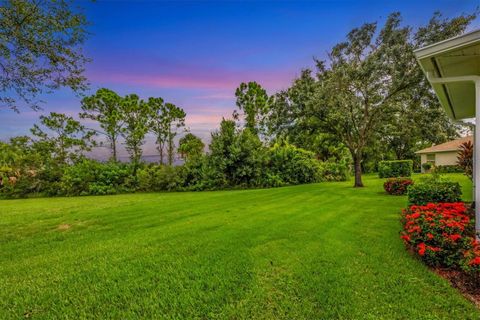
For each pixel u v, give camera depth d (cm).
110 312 250
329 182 1734
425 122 1212
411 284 282
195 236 496
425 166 2548
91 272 344
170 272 335
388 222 554
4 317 247
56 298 280
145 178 1616
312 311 240
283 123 1438
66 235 541
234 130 1636
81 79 645
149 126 3703
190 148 4197
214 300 264
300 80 1378
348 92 1234
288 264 347
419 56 366
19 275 341
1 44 525
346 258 359
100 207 935
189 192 1492
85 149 3177
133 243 467
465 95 623
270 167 1677
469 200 780
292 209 747
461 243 307
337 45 1246
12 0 520
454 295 257
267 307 249
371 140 1560
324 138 2069
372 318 227
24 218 734
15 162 1670
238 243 443
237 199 1020
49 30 574
